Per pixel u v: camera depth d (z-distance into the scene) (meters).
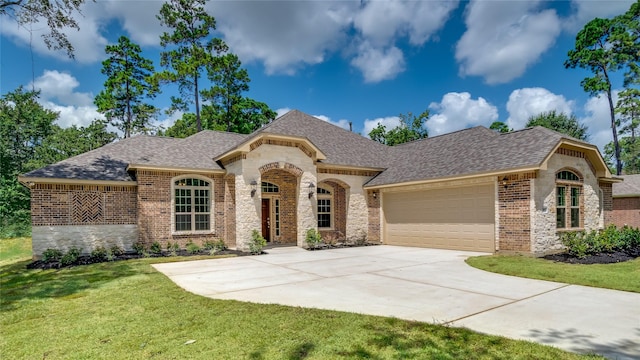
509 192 13.15
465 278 9.20
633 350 4.41
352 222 19.12
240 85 42.62
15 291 8.33
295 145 16.81
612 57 40.22
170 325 5.54
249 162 15.52
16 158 38.50
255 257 13.80
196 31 38.97
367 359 4.21
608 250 12.71
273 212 18.52
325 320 5.64
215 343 4.77
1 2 12.26
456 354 4.30
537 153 12.66
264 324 5.49
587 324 5.43
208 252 15.04
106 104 39.12
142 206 15.26
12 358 4.46
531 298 7.04
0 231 29.75
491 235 13.80
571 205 14.28
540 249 12.45
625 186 25.17
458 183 14.92
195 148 18.48
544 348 4.43
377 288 8.14
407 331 5.11
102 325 5.63
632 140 42.38
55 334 5.29
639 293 7.32
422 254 14.28
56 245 14.04
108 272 10.41
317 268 11.07
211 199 16.83
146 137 18.86
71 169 14.91
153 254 14.34
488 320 5.67
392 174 18.88
